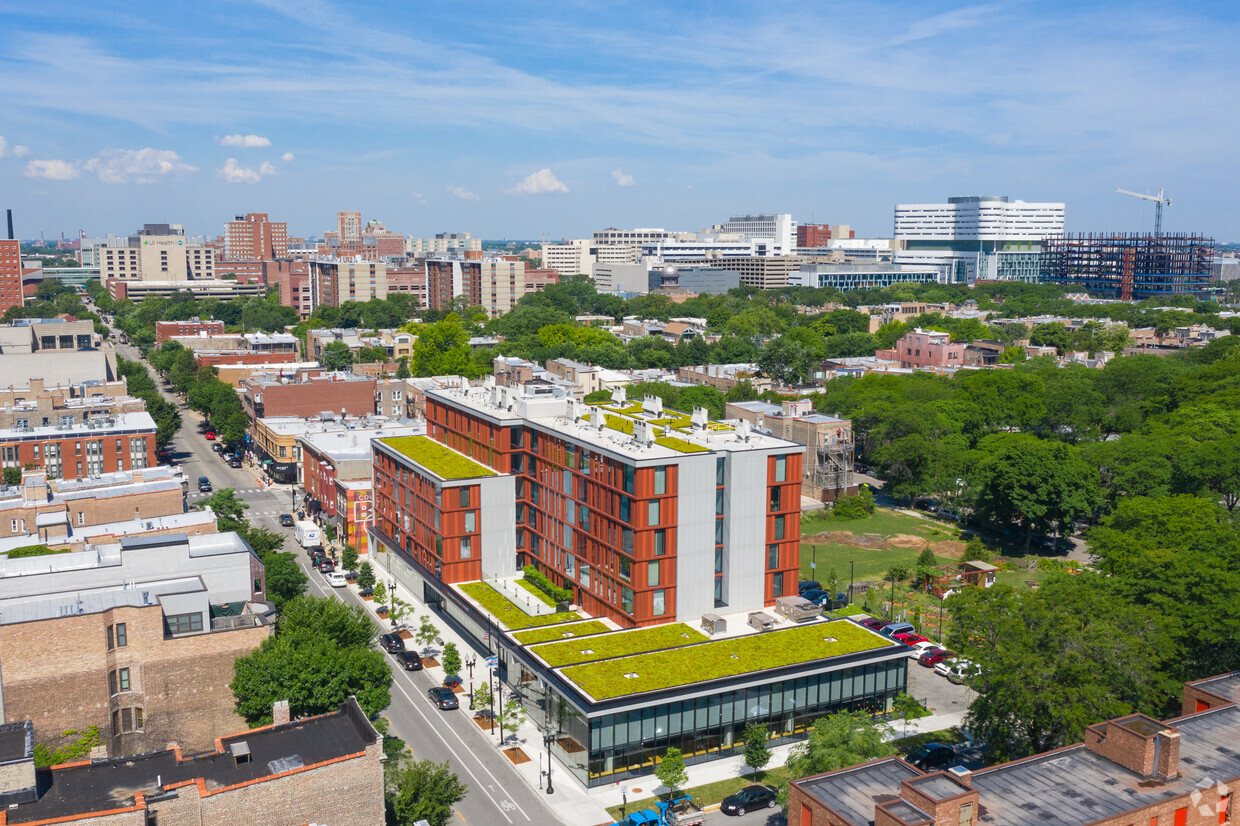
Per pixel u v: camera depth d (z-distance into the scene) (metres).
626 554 120.31
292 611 108.75
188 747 93.50
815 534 189.75
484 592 137.75
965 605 101.88
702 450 122.88
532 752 105.12
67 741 87.94
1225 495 189.75
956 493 198.50
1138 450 191.62
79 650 88.00
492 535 144.12
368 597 153.12
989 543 184.25
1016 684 89.75
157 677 91.94
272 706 89.31
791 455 127.50
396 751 91.75
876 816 61.84
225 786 69.25
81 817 62.91
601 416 136.75
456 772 100.19
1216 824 67.88
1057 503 172.62
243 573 109.94
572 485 133.12
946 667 123.94
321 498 194.00
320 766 71.62
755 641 113.00
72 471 196.88
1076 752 72.56
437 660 128.50
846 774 70.19
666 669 104.50
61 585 101.31
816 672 107.00
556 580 139.38
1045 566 164.62
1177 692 97.62
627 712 98.50
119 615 90.38
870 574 165.38
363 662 96.44
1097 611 100.00
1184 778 68.62
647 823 87.44
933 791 63.31
